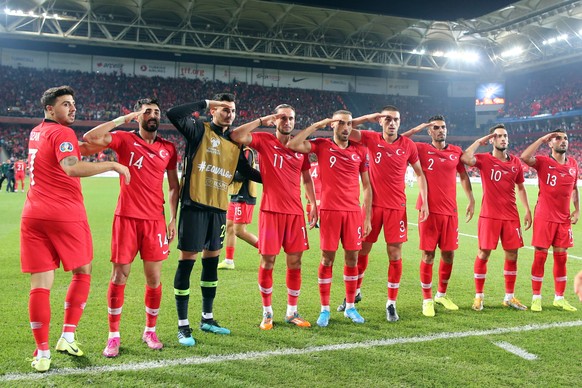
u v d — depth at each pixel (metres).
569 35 35.72
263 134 4.51
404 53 40.62
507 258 5.26
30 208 3.47
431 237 4.99
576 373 3.48
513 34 37.50
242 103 42.91
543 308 5.18
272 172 4.45
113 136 3.81
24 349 3.75
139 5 30.66
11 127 38.06
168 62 42.75
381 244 9.36
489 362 3.66
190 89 42.50
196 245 4.10
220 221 4.28
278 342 4.05
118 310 3.76
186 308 4.10
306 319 4.73
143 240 3.88
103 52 39.66
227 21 35.00
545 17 31.42
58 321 4.44
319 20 34.47
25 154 36.06
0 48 38.28
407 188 26.67
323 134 43.03
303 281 6.32
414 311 5.05
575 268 7.32
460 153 5.19
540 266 5.14
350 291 4.77
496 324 4.61
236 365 3.55
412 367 3.55
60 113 3.60
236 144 4.30
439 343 4.07
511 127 46.06
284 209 4.45
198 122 4.20
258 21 35.31
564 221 5.16
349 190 4.67
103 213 12.94
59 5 30.83
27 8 30.14
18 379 3.25
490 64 43.88
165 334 4.19
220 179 4.22
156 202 3.93
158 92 41.47
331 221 4.61
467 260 7.88
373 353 3.82
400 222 4.89
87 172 3.40
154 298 3.93
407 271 7.01
